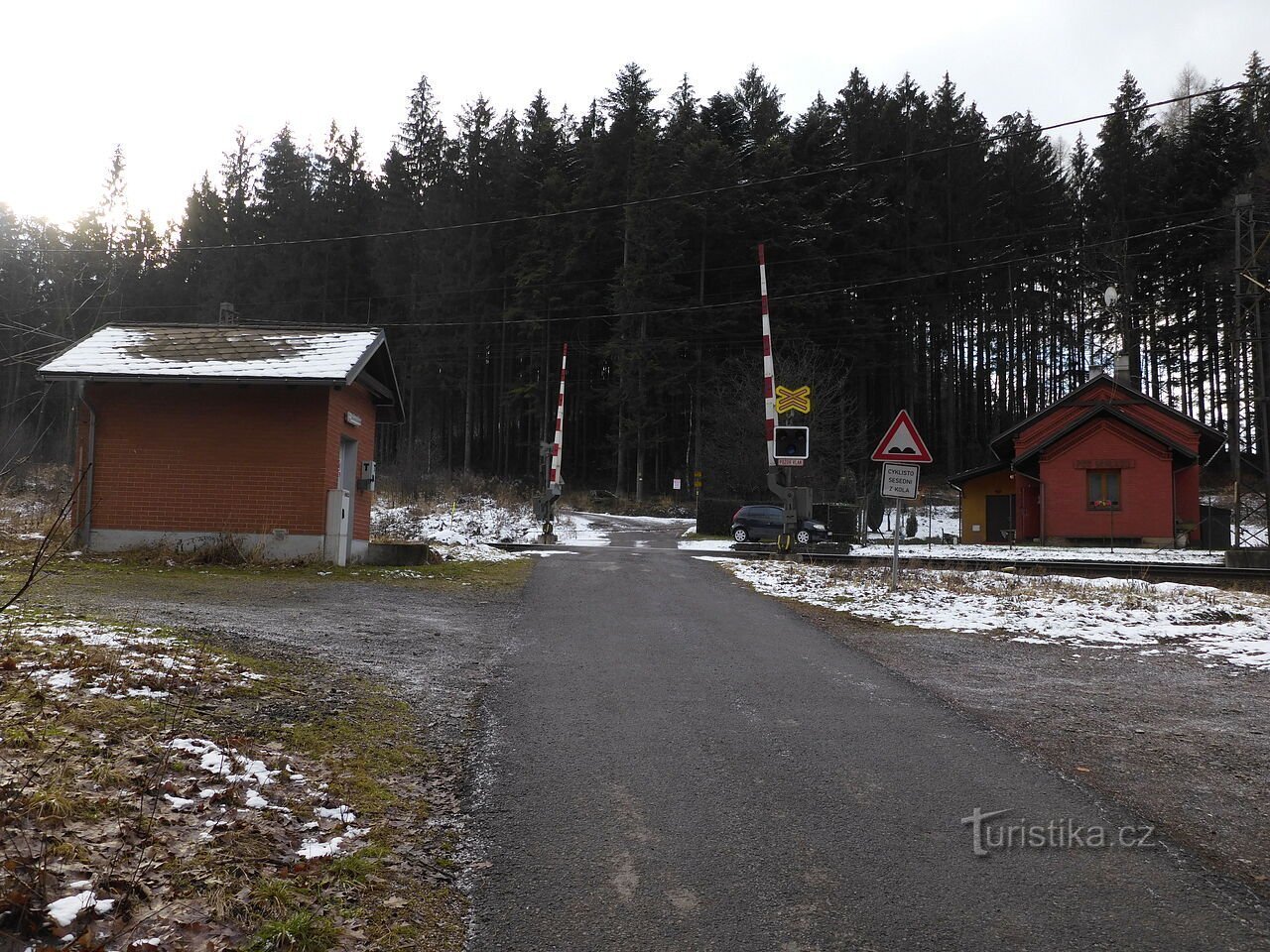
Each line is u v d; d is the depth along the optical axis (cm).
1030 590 1425
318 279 5522
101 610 840
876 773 521
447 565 1667
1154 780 516
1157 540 3130
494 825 433
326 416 1510
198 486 1503
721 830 432
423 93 5656
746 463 4297
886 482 1417
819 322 4853
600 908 350
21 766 395
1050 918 348
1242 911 357
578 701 673
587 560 1920
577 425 6038
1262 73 4656
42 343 1384
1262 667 858
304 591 1189
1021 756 559
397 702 636
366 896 347
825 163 4953
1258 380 2911
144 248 4931
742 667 810
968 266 5209
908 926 340
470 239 5300
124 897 306
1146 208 4956
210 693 569
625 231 4922
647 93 5203
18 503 1823
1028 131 1532
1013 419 6219
